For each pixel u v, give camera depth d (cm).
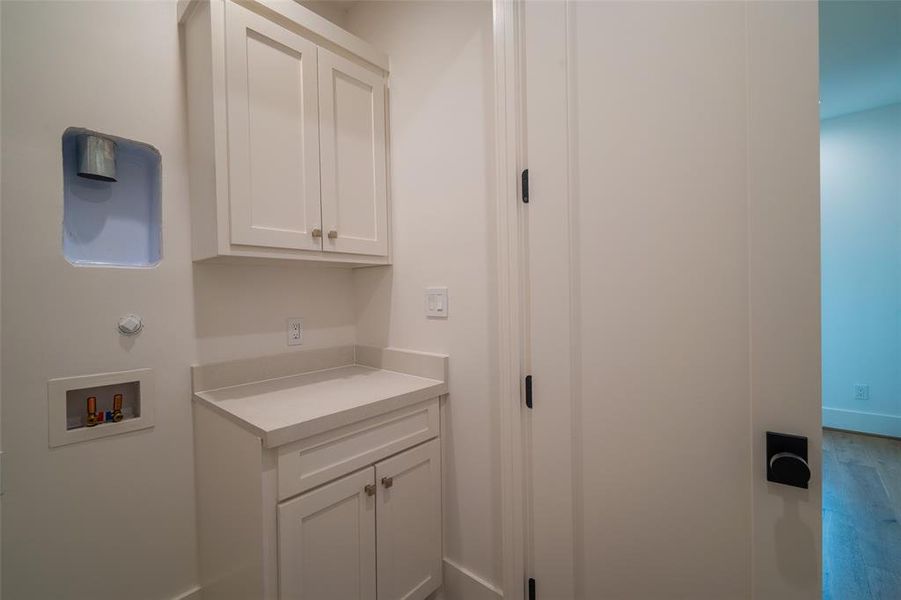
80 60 108
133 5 117
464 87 133
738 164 78
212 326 133
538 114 106
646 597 91
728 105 79
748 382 77
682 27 84
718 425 81
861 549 162
